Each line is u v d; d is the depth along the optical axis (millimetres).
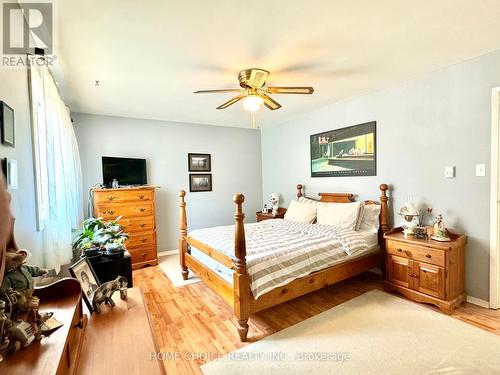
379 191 3297
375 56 2309
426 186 2832
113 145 4105
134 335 1091
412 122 2924
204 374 1704
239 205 2043
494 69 2303
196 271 2969
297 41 2012
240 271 2039
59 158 2209
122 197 3738
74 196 3039
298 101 3637
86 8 1551
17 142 1483
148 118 4340
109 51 2080
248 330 2180
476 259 2480
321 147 4051
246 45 2051
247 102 2498
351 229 3082
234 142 5207
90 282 1396
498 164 2332
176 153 4617
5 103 1303
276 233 3119
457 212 2600
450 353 1822
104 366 911
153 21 1707
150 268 3832
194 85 2855
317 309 2516
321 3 1574
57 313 994
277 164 5059
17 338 789
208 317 2426
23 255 934
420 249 2492
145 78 2641
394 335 2043
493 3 1600
